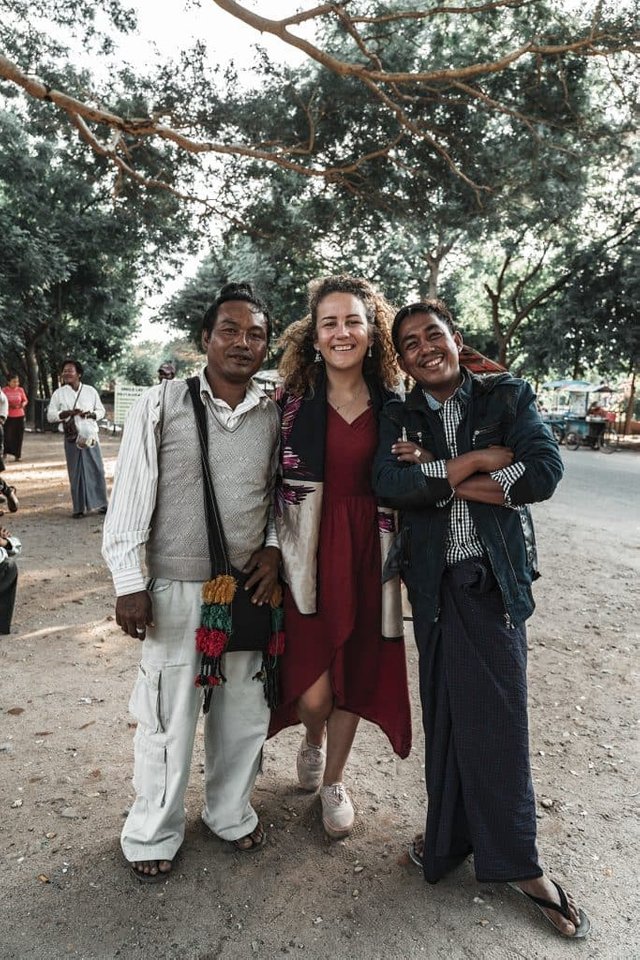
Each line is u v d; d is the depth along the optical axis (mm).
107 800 2756
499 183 10922
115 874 2326
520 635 2189
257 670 2441
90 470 8578
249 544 2301
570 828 2676
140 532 2168
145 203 11453
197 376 2293
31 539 7359
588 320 24219
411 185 10883
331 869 2395
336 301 2314
